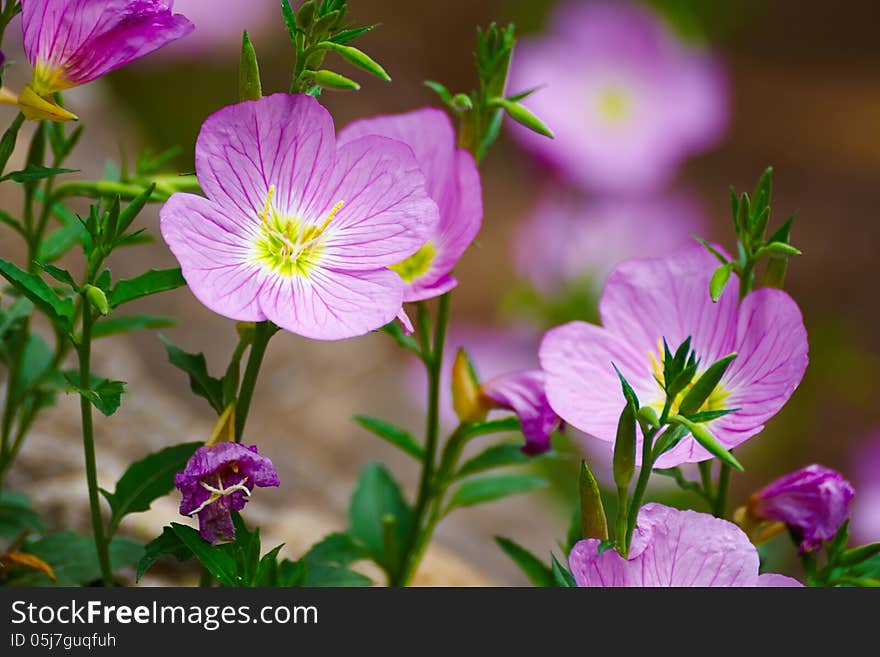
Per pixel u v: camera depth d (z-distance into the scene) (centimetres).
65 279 67
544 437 72
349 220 69
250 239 68
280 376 118
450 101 72
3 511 76
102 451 87
